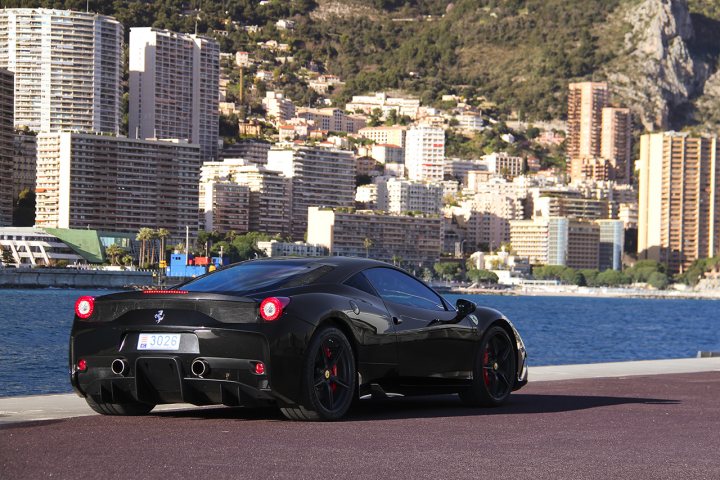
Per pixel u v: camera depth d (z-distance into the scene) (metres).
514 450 11.64
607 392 19.33
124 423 13.41
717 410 16.17
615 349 117.00
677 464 10.89
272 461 10.61
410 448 11.62
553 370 24.70
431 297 16.11
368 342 14.52
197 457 10.76
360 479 9.80
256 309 13.29
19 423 13.33
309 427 13.20
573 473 10.27
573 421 14.48
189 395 13.45
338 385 14.12
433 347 15.55
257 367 13.16
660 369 25.42
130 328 13.57
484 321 16.48
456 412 15.52
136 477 9.68
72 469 10.02
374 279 15.28
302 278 14.46
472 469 10.39
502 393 16.75
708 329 191.25
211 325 13.27
